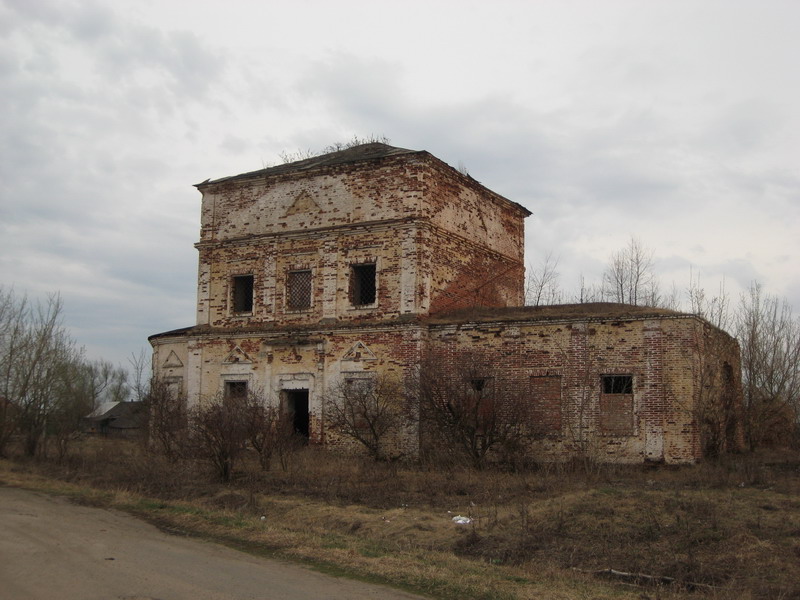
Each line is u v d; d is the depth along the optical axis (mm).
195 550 13023
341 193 28672
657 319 22688
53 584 10133
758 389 29656
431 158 27453
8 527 14562
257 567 11758
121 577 10625
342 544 13508
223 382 30031
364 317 27453
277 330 28953
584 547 13242
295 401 29578
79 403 33906
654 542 13234
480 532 14461
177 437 25984
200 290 31266
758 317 30609
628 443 22578
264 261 29906
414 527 15023
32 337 31344
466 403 23297
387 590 10562
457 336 25812
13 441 32219
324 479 21188
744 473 19781
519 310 27422
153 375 32406
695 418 21906
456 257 29188
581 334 23672
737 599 10273
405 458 25359
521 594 10352
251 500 17953
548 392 23969
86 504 18328
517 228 34438
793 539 12766
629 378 23031
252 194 30688
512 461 22906
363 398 25844
